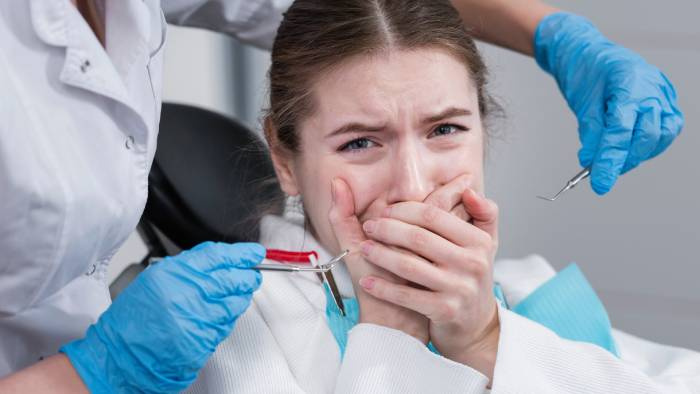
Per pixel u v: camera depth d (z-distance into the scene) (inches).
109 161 37.2
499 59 85.4
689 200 83.5
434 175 41.8
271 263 41.1
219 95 90.0
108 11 38.3
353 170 42.1
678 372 49.7
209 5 54.0
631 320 88.4
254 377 40.7
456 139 42.4
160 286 35.0
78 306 40.2
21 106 34.7
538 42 58.7
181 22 54.3
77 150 36.1
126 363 34.4
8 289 36.4
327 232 44.8
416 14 41.6
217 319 35.6
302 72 42.7
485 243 39.3
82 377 34.0
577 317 51.9
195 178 54.6
